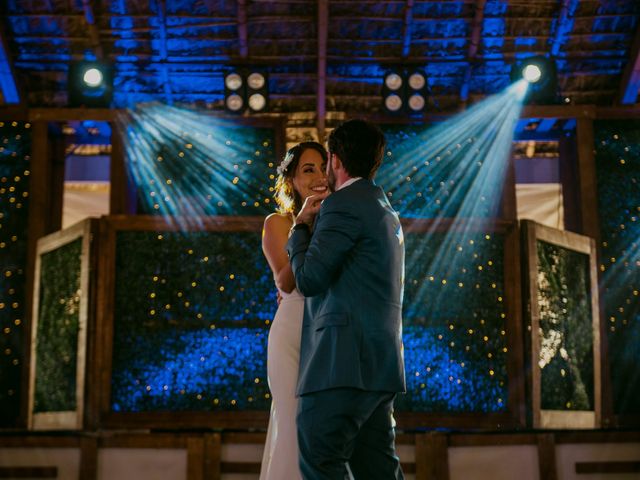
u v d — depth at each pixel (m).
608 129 6.09
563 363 5.03
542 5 6.36
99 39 6.46
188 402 4.86
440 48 6.64
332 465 2.37
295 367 2.88
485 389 4.88
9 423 5.62
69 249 5.10
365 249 2.45
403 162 5.96
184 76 6.77
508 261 4.98
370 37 6.54
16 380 5.68
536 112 6.02
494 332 4.94
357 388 2.35
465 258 5.01
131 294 4.95
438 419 4.79
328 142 2.67
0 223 5.90
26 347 5.64
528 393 4.82
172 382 4.88
